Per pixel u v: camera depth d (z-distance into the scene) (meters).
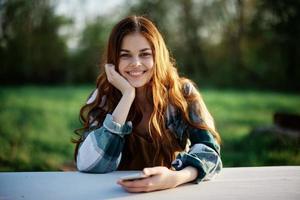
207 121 2.29
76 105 12.62
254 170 2.16
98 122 2.47
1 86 18.69
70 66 20.11
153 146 2.38
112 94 2.48
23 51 19.53
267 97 15.27
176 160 2.02
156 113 2.34
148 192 1.81
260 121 9.66
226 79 19.94
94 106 2.49
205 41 20.42
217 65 20.23
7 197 1.74
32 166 5.74
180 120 2.38
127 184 1.79
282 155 5.96
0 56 19.36
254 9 19.84
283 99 14.66
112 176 2.08
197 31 20.31
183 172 1.90
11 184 1.92
